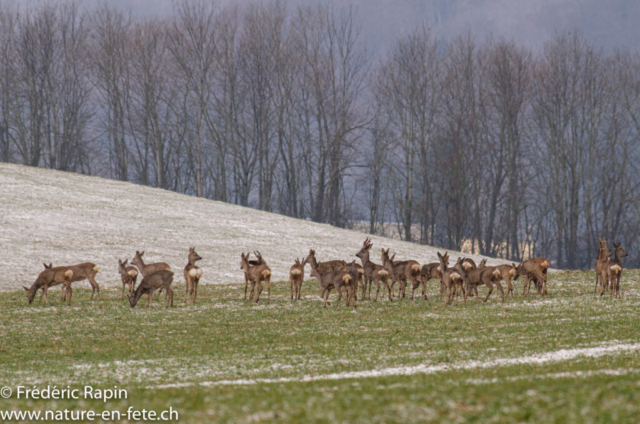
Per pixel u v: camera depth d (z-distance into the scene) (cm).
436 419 3055
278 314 8775
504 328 7175
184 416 3369
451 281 9362
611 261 9700
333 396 3641
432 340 6575
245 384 4475
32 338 7244
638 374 4112
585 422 2941
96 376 5203
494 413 3123
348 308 9225
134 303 9325
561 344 6044
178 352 6356
